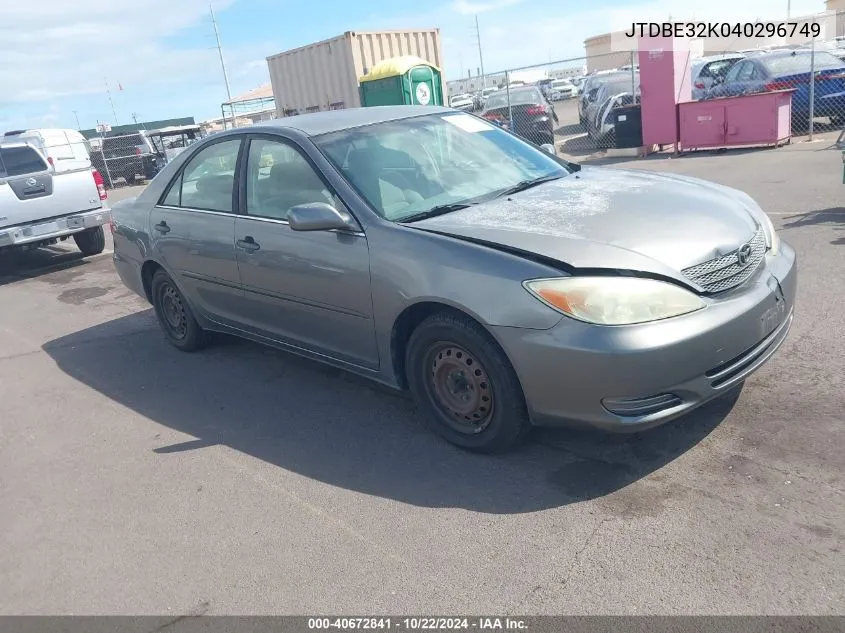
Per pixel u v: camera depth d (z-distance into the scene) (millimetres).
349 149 4180
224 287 4844
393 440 3883
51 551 3285
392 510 3240
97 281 9039
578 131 21375
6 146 9641
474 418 3533
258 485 3611
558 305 3018
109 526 3422
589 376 2980
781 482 3041
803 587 2467
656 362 2930
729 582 2533
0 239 9188
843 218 7090
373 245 3666
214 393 4867
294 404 4523
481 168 4316
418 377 3703
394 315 3615
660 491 3100
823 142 12430
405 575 2799
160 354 5844
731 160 11891
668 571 2627
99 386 5301
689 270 3113
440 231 3504
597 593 2568
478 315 3207
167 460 4004
